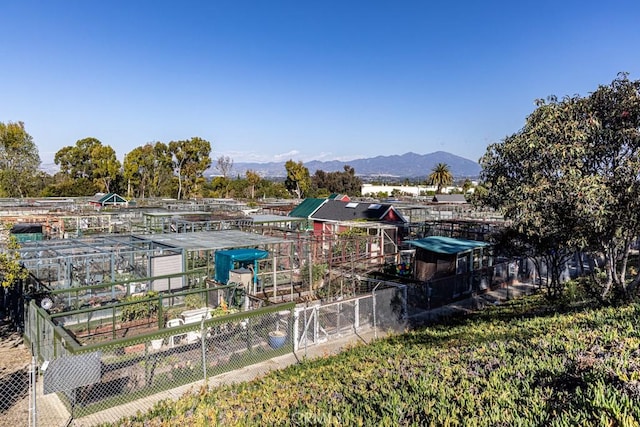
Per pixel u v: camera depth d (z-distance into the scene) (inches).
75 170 2696.9
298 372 368.2
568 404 167.2
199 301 594.2
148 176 2733.8
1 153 2271.2
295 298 675.4
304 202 1499.8
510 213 449.1
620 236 418.0
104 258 701.3
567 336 267.3
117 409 342.6
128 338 362.0
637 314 304.2
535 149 398.6
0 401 352.2
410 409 189.6
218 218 1210.0
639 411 146.6
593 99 396.5
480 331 421.4
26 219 1170.6
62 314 422.3
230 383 387.9
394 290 590.2
